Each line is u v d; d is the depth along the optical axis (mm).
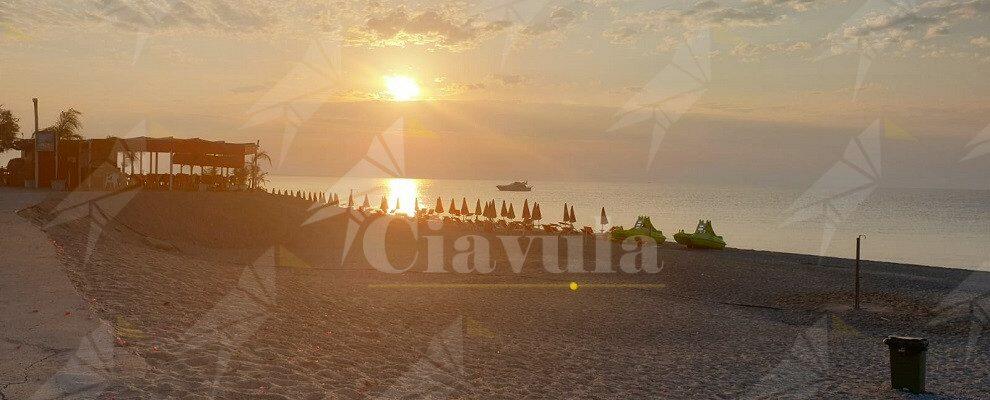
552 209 104688
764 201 153250
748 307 15203
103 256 10539
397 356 7887
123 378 4895
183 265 12141
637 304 14758
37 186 30453
